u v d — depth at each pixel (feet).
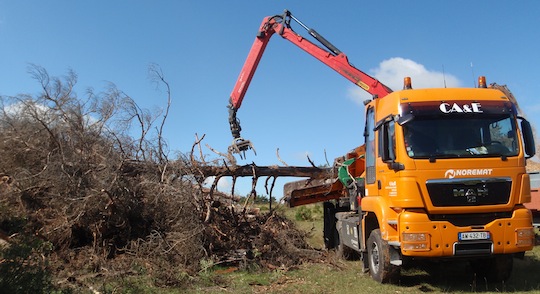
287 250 36.70
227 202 42.78
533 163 46.85
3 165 33.06
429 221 24.71
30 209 31.99
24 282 19.20
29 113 33.78
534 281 28.55
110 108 36.22
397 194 25.53
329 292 27.14
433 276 30.76
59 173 31.65
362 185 33.83
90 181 32.53
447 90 27.30
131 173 35.50
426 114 26.11
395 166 25.67
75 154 33.01
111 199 32.07
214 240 35.40
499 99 27.02
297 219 76.38
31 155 33.40
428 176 25.13
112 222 33.09
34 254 22.02
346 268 34.32
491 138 26.13
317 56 42.73
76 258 31.19
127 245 33.06
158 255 31.12
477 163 25.34
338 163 41.63
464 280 29.55
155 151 36.35
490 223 24.99
